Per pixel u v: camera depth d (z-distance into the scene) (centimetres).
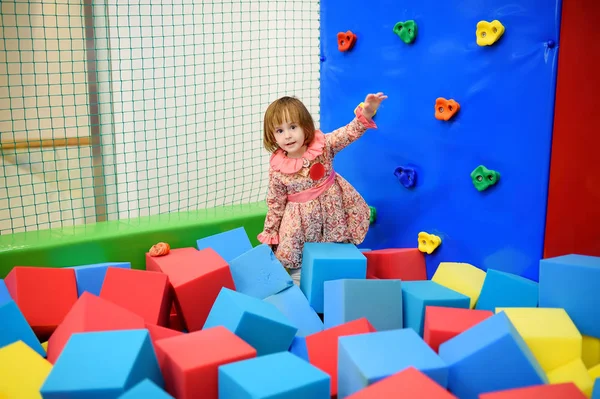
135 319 161
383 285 185
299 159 220
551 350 151
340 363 142
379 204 246
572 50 180
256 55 345
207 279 197
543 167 185
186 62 340
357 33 243
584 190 191
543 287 173
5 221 355
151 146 349
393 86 231
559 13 175
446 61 210
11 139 354
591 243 196
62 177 361
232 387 124
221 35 339
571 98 183
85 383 118
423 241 227
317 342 166
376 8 233
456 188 213
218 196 361
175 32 336
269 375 125
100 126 340
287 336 164
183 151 354
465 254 214
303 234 225
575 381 141
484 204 204
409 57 223
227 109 339
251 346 153
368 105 214
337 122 260
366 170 250
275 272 210
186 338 147
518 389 125
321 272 200
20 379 139
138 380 126
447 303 182
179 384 133
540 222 188
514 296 184
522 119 189
